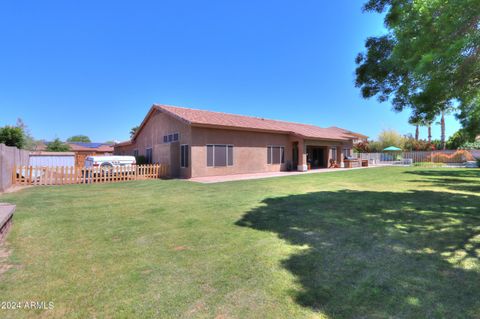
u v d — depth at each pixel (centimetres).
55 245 399
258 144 1847
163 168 1602
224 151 1653
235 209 643
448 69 389
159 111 1911
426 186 1045
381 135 3978
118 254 363
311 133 2175
